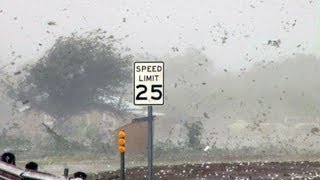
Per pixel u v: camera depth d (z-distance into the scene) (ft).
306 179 213.25
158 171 250.57
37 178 133.28
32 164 139.44
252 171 245.24
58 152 377.30
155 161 320.29
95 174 253.03
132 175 237.04
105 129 507.71
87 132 474.90
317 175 227.40
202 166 270.05
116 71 538.06
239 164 278.67
